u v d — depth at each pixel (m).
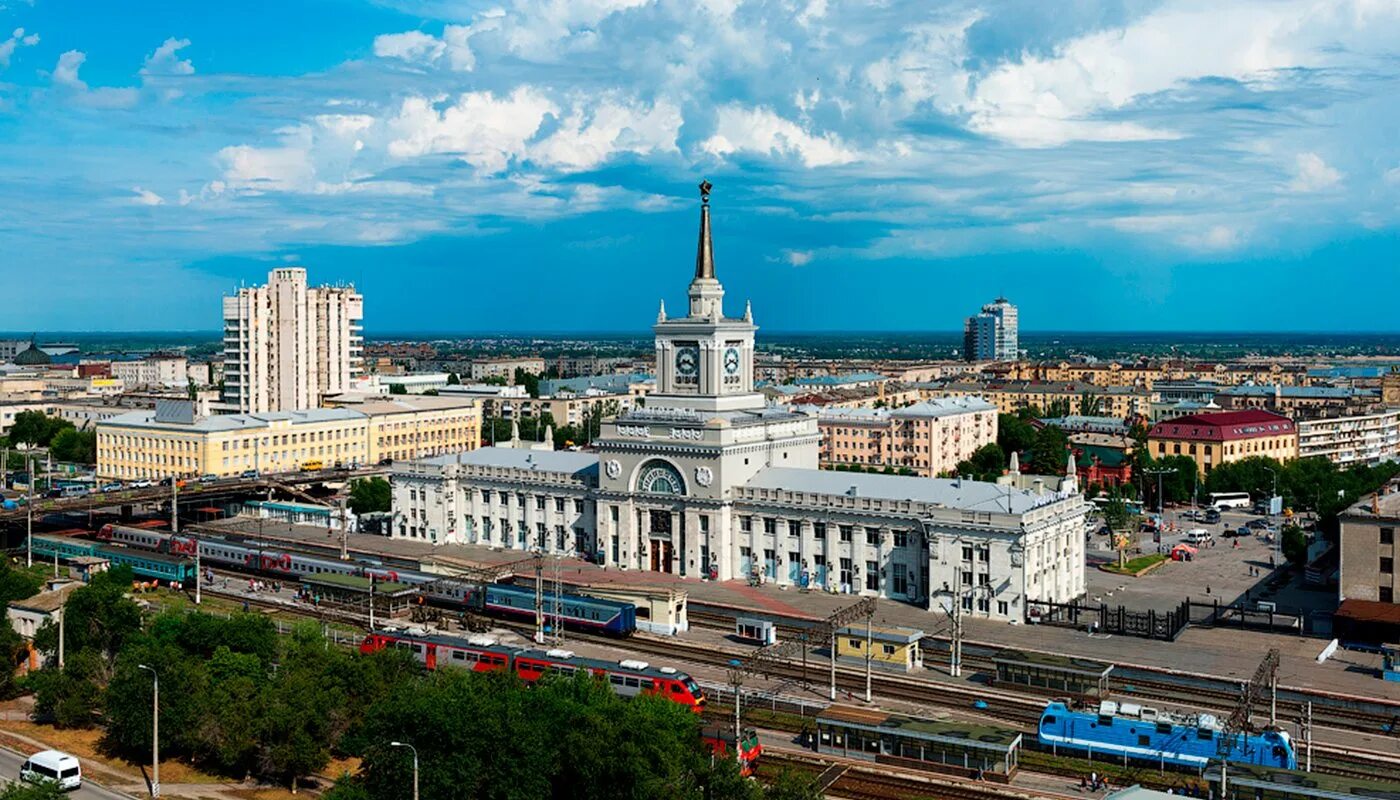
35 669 145.25
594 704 109.31
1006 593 173.62
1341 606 164.25
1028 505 177.88
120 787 114.50
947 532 178.12
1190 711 129.75
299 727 114.38
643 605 169.88
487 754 103.62
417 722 105.19
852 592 190.88
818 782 114.12
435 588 185.62
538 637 163.00
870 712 127.19
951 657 152.38
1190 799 96.56
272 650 139.62
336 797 101.62
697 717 112.94
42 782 103.69
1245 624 170.12
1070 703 133.38
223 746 115.44
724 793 101.00
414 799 99.94
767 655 148.38
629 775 100.94
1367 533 167.25
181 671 122.69
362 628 170.88
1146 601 187.75
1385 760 118.44
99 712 132.38
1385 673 143.75
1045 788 112.81
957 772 115.94
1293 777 105.12
